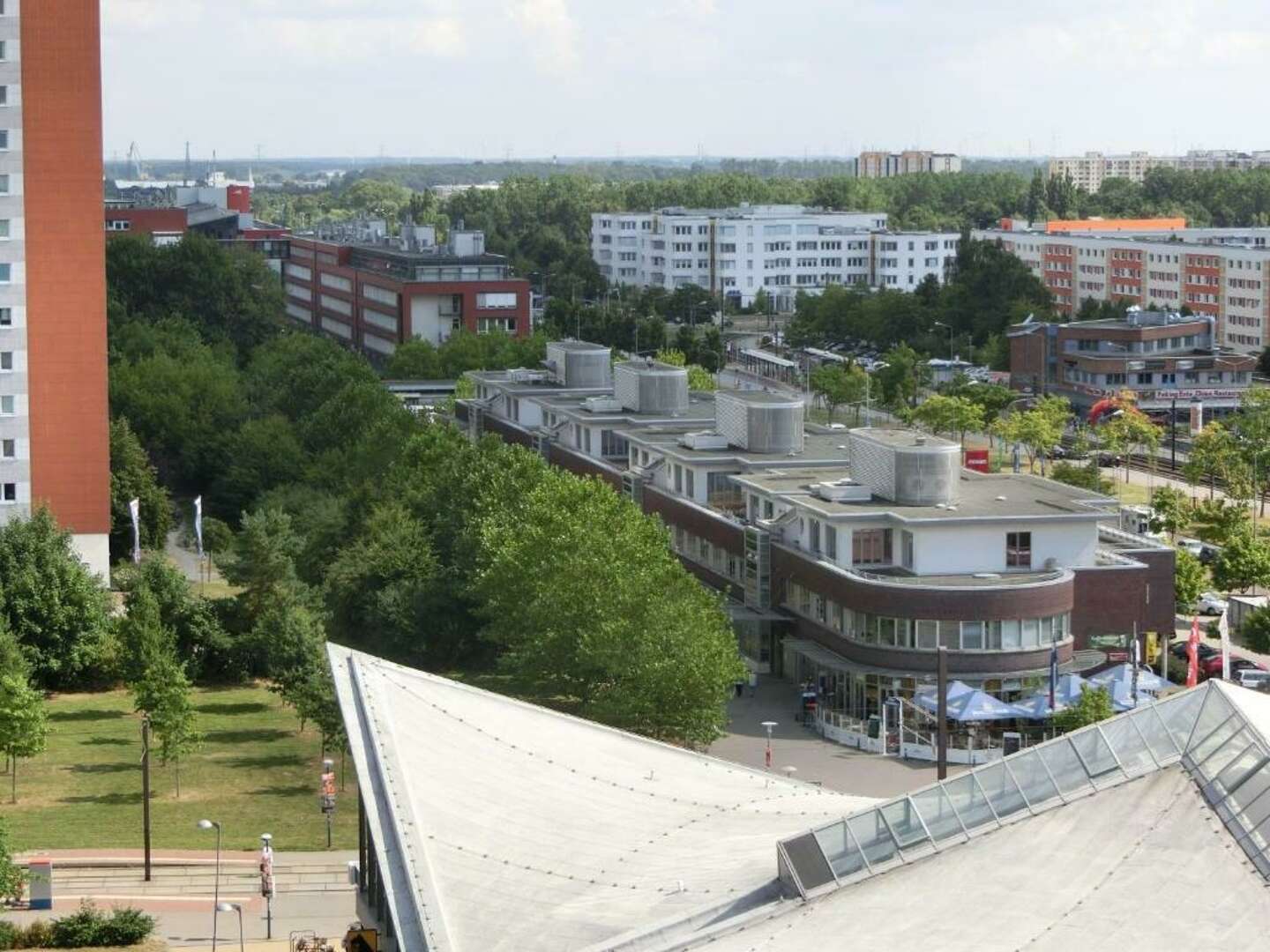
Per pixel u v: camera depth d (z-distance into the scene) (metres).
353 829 130.88
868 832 76.50
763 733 157.75
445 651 177.25
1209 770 75.56
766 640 177.25
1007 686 155.75
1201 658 175.88
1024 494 176.75
